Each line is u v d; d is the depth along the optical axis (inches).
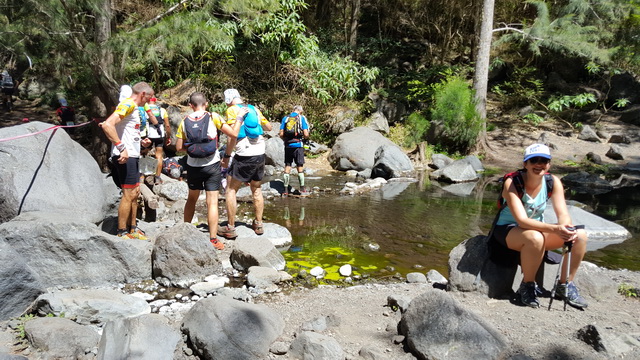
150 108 338.3
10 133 212.1
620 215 339.3
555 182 156.7
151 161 394.9
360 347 138.9
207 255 199.9
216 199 227.3
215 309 138.6
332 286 197.3
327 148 560.7
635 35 678.5
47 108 671.1
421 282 202.4
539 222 152.1
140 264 194.7
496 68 793.6
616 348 129.3
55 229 179.5
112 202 241.8
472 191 408.8
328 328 150.0
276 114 599.5
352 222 300.0
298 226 287.7
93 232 186.2
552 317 149.5
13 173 203.2
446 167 466.6
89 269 185.2
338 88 604.7
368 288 192.5
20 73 700.0
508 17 778.2
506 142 620.4
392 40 797.2
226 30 524.1
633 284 193.5
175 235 196.4
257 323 138.7
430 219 311.6
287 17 593.6
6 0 318.3
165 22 336.8
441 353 128.3
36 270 176.9
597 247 264.5
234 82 612.4
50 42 335.3
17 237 175.2
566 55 694.5
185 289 189.9
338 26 789.2
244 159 235.6
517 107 717.3
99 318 152.6
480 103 582.9
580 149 597.3
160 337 134.6
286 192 374.0
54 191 209.5
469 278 168.1
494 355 126.3
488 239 171.0
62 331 135.6
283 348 134.7
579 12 669.9
